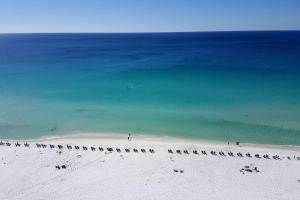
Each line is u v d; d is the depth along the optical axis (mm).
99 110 59812
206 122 52500
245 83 75688
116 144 44906
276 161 39656
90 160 40281
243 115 54750
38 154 42062
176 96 66938
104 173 37062
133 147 43781
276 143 44969
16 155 41844
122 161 39938
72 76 89375
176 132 49312
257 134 47781
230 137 47094
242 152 41906
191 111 57500
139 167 38375
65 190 33625
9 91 74312
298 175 36281
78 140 47000
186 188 33750
